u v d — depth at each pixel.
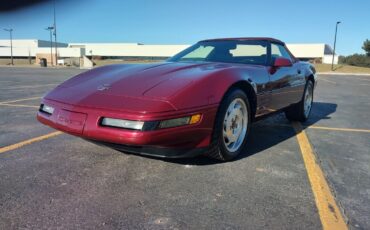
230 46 4.26
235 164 3.16
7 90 10.23
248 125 3.45
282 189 2.61
